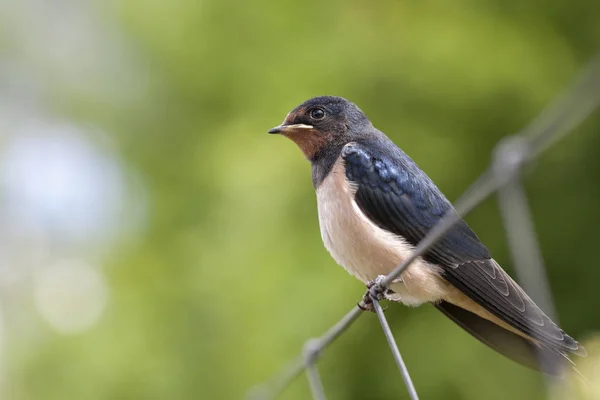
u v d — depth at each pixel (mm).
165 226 15688
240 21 14391
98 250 18266
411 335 13047
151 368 14711
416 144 12844
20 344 17125
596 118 12586
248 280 13578
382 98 13062
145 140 16062
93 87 17172
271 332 13297
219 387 13977
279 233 13352
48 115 23859
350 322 7941
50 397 15781
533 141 5301
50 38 24062
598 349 7641
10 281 22875
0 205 24234
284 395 13234
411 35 12891
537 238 13234
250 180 13328
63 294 18922
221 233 14203
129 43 16391
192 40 14953
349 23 13398
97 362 15227
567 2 13062
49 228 24094
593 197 13156
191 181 15398
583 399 6887
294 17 13953
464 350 12742
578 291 13273
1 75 24922
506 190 5469
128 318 15273
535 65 12625
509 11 13047
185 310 14586
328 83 13258
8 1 25125
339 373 13141
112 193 17703
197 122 15320
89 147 18766
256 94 13953
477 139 13023
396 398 13070
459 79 12625
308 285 13023
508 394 12609
